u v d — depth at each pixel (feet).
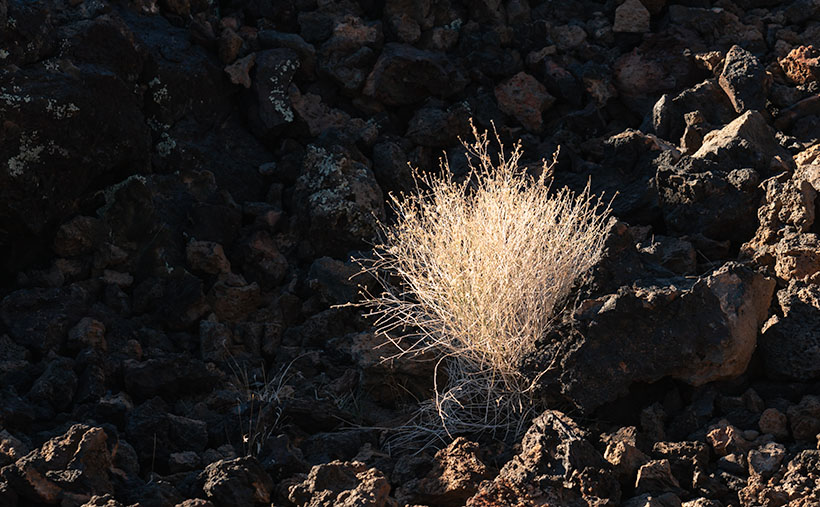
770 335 12.51
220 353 14.57
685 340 12.21
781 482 10.61
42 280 15.16
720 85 18.26
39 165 14.75
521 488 10.71
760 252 14.48
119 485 11.13
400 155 18.08
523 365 12.82
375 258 15.67
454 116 18.76
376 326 14.47
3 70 14.44
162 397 13.32
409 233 14.94
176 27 18.62
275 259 16.30
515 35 20.25
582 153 18.85
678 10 19.99
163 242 15.98
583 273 13.62
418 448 12.60
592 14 20.75
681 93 18.35
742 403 12.04
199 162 17.40
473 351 13.14
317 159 17.30
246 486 11.02
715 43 19.75
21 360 13.48
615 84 19.57
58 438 11.16
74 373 13.08
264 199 18.03
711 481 10.90
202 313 15.28
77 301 14.56
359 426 12.92
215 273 15.93
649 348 12.28
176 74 17.30
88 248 15.62
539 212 13.98
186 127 17.52
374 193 17.17
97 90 15.43
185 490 11.27
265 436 12.51
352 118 19.07
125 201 16.08
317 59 19.11
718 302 12.39
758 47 19.72
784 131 17.75
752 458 11.00
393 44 19.57
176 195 16.81
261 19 19.80
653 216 16.74
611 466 11.12
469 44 20.03
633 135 17.62
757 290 12.71
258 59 18.58
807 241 13.80
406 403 13.52
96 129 15.43
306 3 20.07
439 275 13.57
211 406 13.37
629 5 20.13
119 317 14.87
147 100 17.10
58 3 16.84
